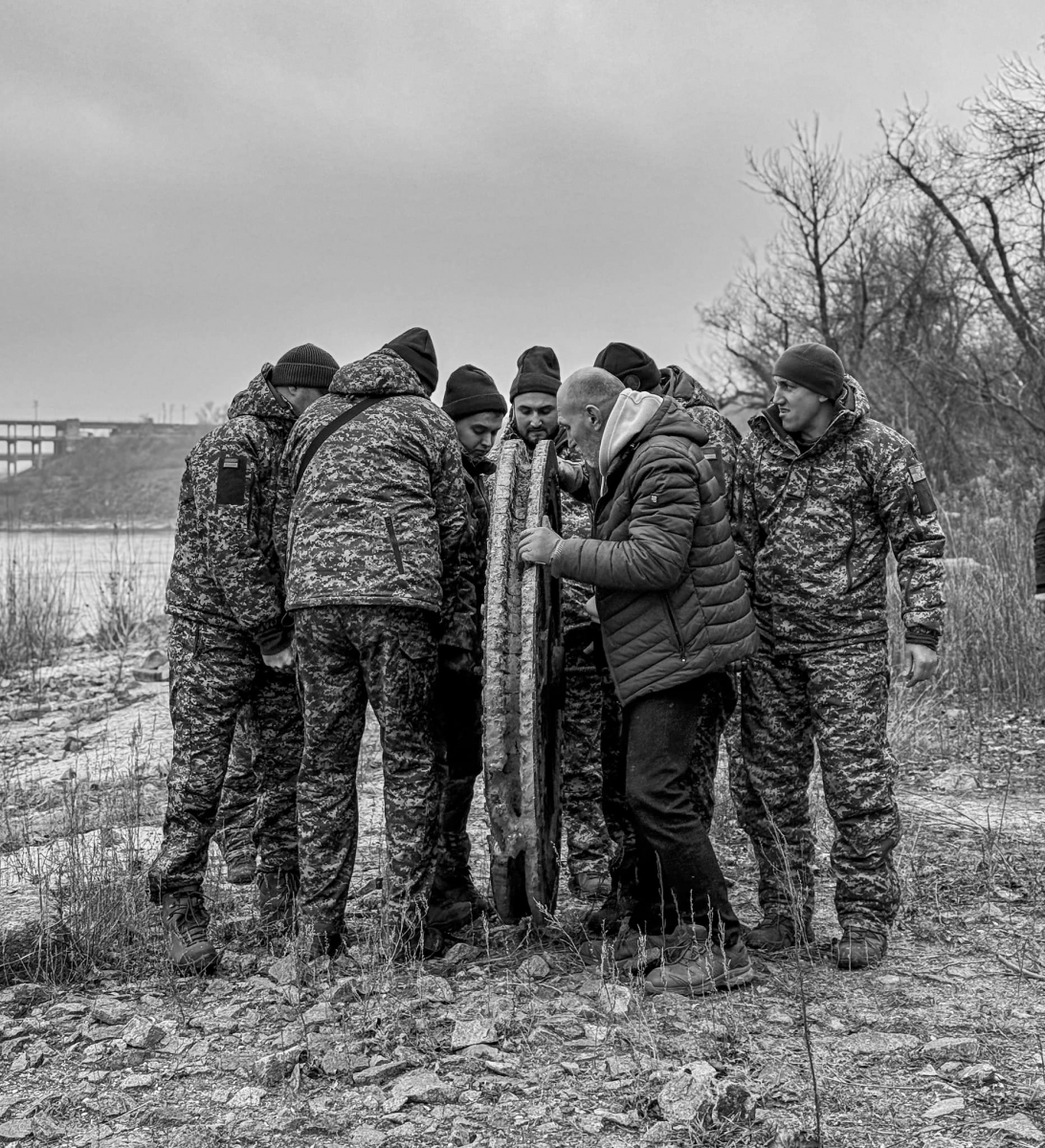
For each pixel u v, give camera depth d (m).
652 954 4.29
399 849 4.45
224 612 4.70
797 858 4.68
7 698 11.60
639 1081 3.53
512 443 4.70
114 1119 3.45
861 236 27.22
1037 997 4.14
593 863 5.37
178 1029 3.98
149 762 8.34
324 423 4.52
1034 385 20.27
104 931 4.64
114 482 106.75
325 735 4.48
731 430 5.15
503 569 4.27
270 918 4.97
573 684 5.32
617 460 4.30
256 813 5.17
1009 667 9.50
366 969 4.34
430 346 4.79
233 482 4.63
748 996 4.16
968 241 24.06
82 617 17.23
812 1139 3.17
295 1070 3.62
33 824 6.63
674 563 4.06
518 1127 3.32
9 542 21.22
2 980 4.49
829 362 4.45
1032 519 11.90
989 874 5.46
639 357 5.17
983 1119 3.29
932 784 7.30
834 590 4.47
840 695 4.45
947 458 20.62
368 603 4.29
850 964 4.40
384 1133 3.32
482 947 4.67
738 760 5.45
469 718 4.98
